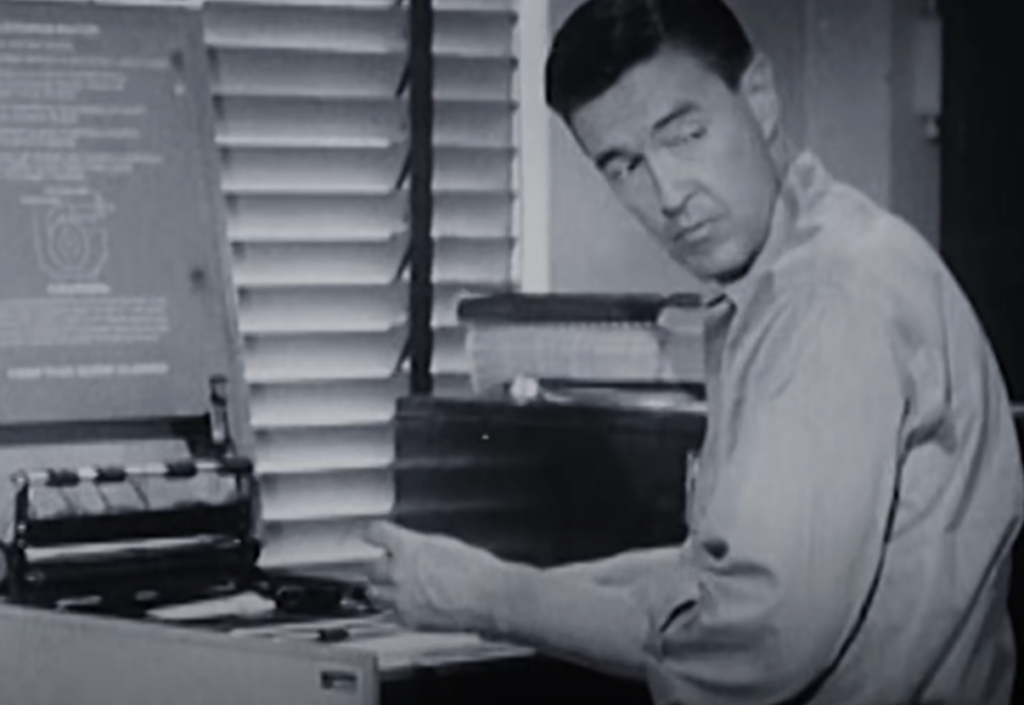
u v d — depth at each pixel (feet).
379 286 10.07
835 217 6.88
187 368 8.73
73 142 8.66
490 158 10.33
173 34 8.95
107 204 8.68
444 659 6.85
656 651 6.75
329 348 9.95
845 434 6.44
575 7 10.38
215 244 8.93
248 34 9.80
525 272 10.41
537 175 10.42
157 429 8.64
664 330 8.14
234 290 9.07
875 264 6.70
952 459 6.82
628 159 7.21
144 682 7.14
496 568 7.20
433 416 8.44
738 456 6.60
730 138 7.05
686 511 7.35
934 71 9.47
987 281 9.21
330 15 9.96
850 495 6.42
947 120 9.39
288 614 7.67
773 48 9.83
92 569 8.04
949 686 6.92
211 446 8.71
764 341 6.70
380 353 10.07
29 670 7.63
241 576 8.38
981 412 6.92
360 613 7.75
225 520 8.45
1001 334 9.16
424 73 9.82
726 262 7.09
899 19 9.59
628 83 7.04
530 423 8.00
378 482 10.02
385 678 6.63
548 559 7.90
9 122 8.54
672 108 7.02
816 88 9.86
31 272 8.48
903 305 6.65
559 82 7.25
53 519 8.04
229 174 9.77
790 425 6.48
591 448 7.75
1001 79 9.20
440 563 7.32
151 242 8.76
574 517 7.80
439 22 10.20
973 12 9.31
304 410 9.90
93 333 8.56
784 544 6.40
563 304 8.34
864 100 9.73
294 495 9.85
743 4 9.75
